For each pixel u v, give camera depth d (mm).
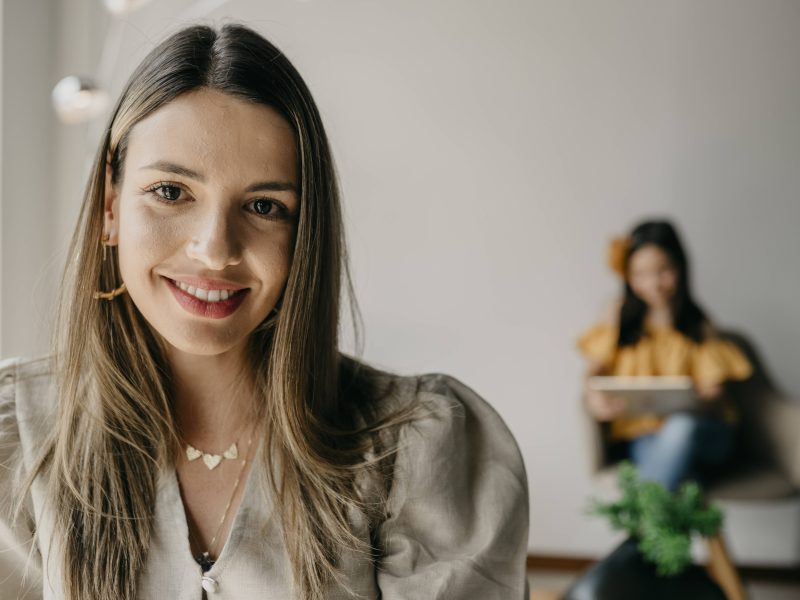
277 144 889
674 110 3826
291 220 921
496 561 980
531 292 3904
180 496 958
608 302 3855
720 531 3051
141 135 883
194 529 961
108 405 973
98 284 976
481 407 1055
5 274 3379
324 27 3973
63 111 2518
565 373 3889
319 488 949
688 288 3537
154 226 872
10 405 1018
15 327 3396
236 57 886
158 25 3689
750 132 3789
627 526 2477
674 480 3254
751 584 3664
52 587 961
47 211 3559
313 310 953
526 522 1017
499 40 3910
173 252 875
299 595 921
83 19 3625
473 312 3938
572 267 3887
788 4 3754
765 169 3785
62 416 970
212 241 859
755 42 3775
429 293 3953
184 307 890
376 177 3973
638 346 3535
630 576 2330
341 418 1023
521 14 3896
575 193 3885
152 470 966
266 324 971
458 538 984
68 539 949
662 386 3330
